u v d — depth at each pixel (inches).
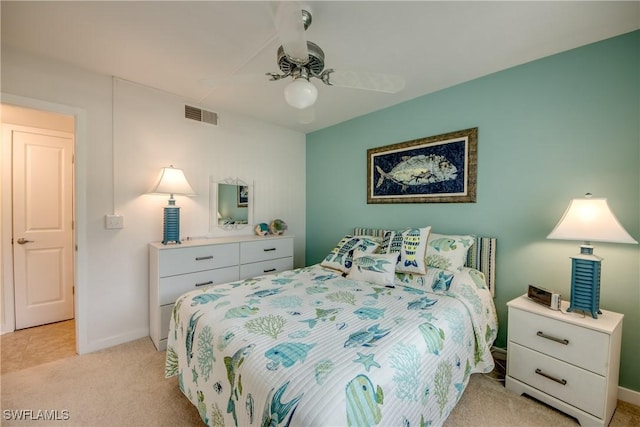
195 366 55.8
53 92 79.4
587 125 69.4
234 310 59.4
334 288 75.8
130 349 88.5
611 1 54.4
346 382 36.3
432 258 83.0
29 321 103.7
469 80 89.2
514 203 81.2
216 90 99.0
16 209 101.0
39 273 105.8
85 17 60.9
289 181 143.3
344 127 130.0
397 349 44.8
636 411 60.6
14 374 74.6
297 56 52.7
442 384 50.3
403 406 40.4
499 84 83.4
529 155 78.4
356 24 62.0
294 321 54.4
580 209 61.7
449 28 63.6
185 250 93.0
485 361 65.6
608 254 66.6
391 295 70.1
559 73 73.3
